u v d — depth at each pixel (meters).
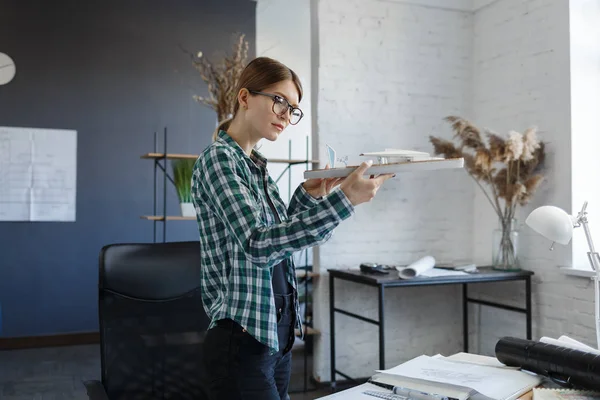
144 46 5.41
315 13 3.78
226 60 3.62
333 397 1.20
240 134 1.34
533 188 3.33
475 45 4.08
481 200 4.00
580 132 3.31
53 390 3.68
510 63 3.76
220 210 1.17
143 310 1.58
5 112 5.00
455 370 1.29
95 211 5.24
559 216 1.69
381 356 3.09
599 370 1.11
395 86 3.90
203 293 1.30
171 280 1.62
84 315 5.20
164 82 5.47
